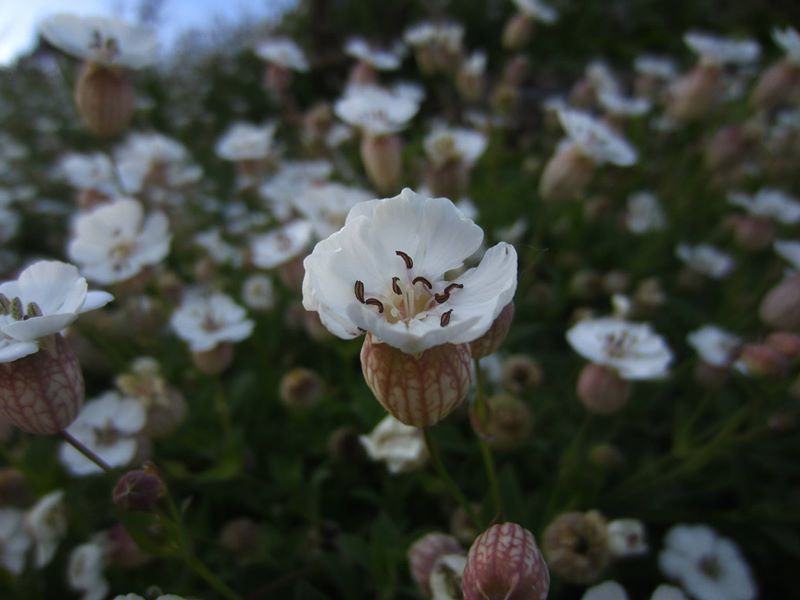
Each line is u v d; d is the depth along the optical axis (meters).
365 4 0.43
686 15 0.40
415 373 0.06
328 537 0.12
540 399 0.15
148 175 0.20
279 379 0.17
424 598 0.10
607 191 0.24
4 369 0.08
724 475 0.14
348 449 0.13
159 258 0.14
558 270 0.21
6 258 0.25
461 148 0.16
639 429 0.15
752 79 0.29
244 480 0.14
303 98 0.42
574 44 0.40
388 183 0.16
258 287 0.17
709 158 0.21
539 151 0.30
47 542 0.12
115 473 0.09
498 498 0.09
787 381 0.12
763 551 0.13
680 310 0.18
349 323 0.06
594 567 0.10
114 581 0.12
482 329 0.06
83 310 0.08
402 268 0.07
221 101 0.43
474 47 0.42
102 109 0.14
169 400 0.13
